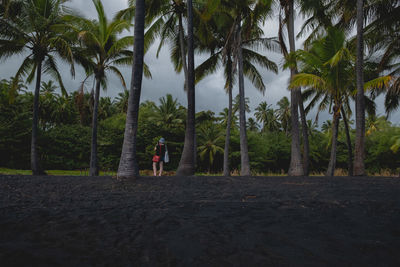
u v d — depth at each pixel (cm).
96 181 590
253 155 2373
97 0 1250
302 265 153
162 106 2622
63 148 2180
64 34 1201
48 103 2891
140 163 2333
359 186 543
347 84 1060
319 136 2631
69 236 205
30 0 1142
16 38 1155
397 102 1356
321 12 1242
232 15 1271
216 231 221
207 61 1458
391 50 1164
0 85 2047
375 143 2217
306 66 1286
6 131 1912
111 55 1356
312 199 377
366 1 1074
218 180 661
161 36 1434
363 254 170
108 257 164
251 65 1465
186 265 153
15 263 151
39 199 365
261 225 240
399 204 336
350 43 1250
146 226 235
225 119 3653
